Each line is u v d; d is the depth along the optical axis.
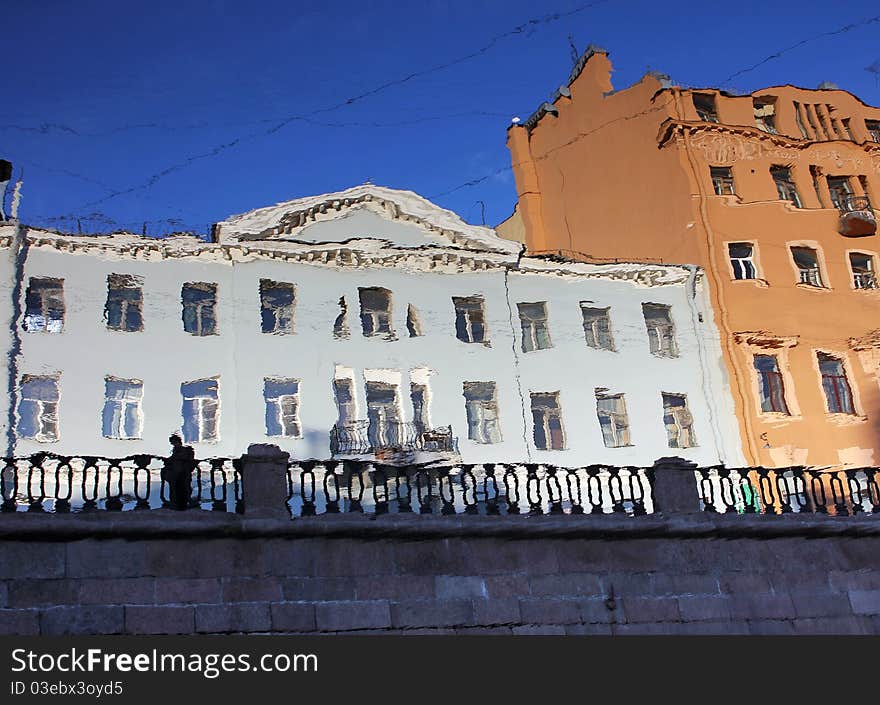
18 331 29.25
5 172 32.78
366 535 17.23
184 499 16.98
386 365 32.22
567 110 43.34
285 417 30.84
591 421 33.47
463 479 18.91
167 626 15.64
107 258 30.97
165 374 30.22
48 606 15.20
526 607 17.72
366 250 33.00
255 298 31.66
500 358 33.50
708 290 35.88
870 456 34.19
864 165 39.81
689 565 19.11
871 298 37.09
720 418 34.22
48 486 27.64
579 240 41.28
